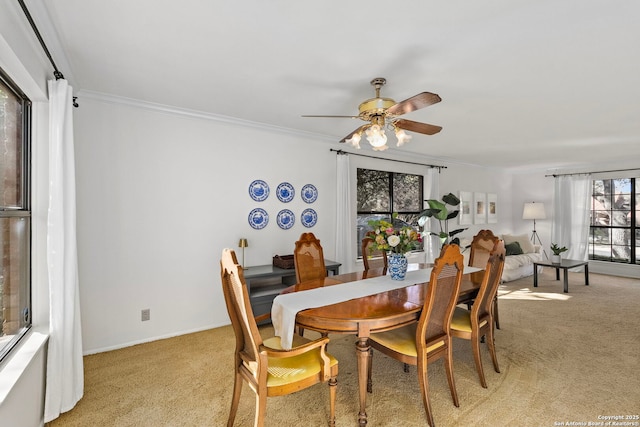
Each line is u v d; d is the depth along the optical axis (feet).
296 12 5.55
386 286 8.61
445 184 20.61
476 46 6.61
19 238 6.23
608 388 7.58
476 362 7.70
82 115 9.25
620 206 20.93
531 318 12.59
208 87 8.87
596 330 11.32
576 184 22.12
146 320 10.27
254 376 5.60
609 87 8.68
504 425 6.30
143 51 6.91
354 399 7.22
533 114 11.03
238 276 5.17
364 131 9.70
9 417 4.76
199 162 11.25
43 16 5.55
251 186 12.41
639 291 16.79
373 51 6.84
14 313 6.03
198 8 5.45
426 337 6.59
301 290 8.23
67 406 6.63
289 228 13.44
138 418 6.53
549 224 23.86
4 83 5.65
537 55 6.96
